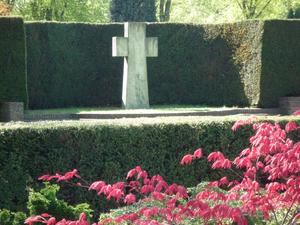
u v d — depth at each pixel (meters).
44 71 20.70
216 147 8.98
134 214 5.30
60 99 21.03
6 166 7.99
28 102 19.94
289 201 5.73
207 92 21.36
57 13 36.03
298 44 20.03
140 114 17.00
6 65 18.20
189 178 8.86
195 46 21.50
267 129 5.77
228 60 20.84
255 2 32.19
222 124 8.99
